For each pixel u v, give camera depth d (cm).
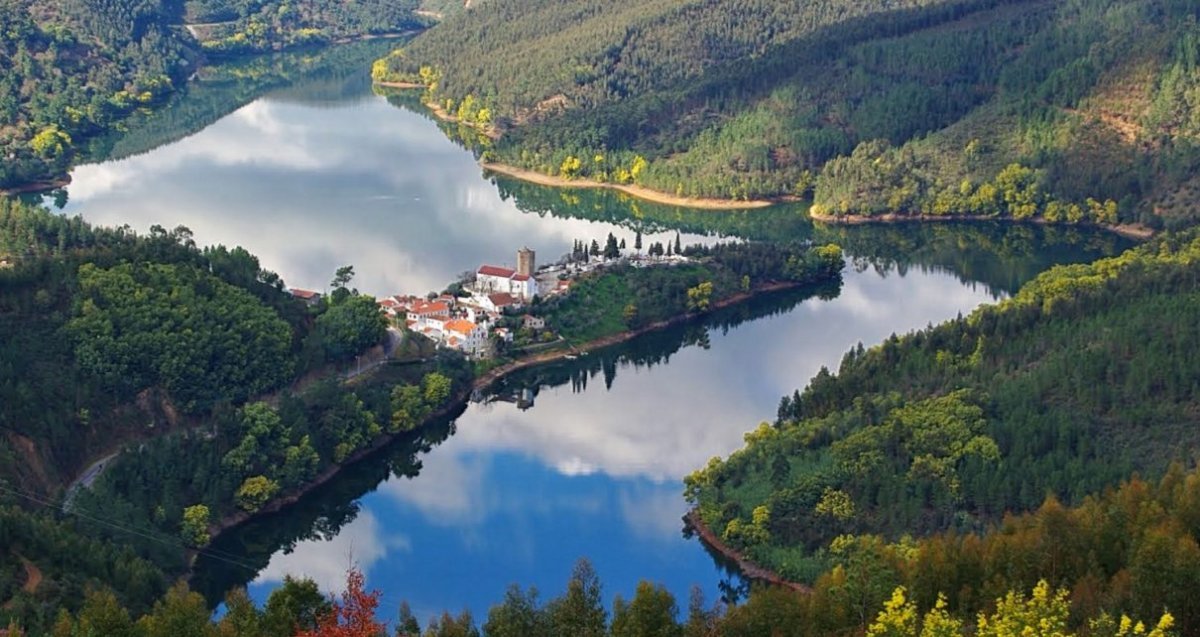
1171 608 18212
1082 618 18338
